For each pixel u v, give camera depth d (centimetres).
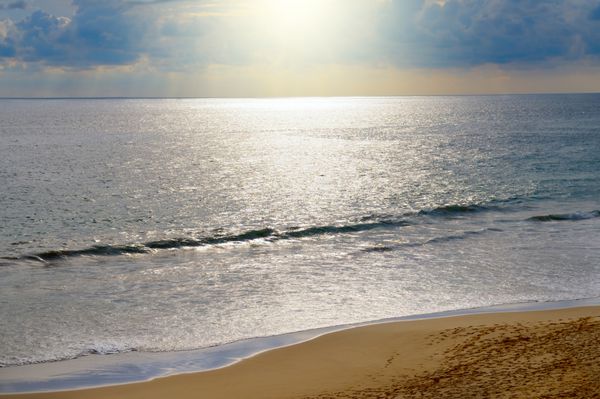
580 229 3338
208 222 3616
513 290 2231
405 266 2609
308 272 2530
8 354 1641
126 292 2253
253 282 2386
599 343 1533
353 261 2709
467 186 4966
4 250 2920
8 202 4231
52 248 2969
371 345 1667
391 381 1386
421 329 1780
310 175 5809
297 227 3434
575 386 1233
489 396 1218
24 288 2297
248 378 1459
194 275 2492
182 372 1511
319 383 1410
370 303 2109
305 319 1942
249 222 3616
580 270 2497
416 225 3531
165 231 3369
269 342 1733
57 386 1423
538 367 1373
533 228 3388
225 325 1889
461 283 2336
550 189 4731
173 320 1938
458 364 1454
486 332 1700
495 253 2812
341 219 3688
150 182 5306
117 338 1773
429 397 1246
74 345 1714
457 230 3369
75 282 2388
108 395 1364
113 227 3466
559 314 1898
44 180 5359
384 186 5044
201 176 5747
